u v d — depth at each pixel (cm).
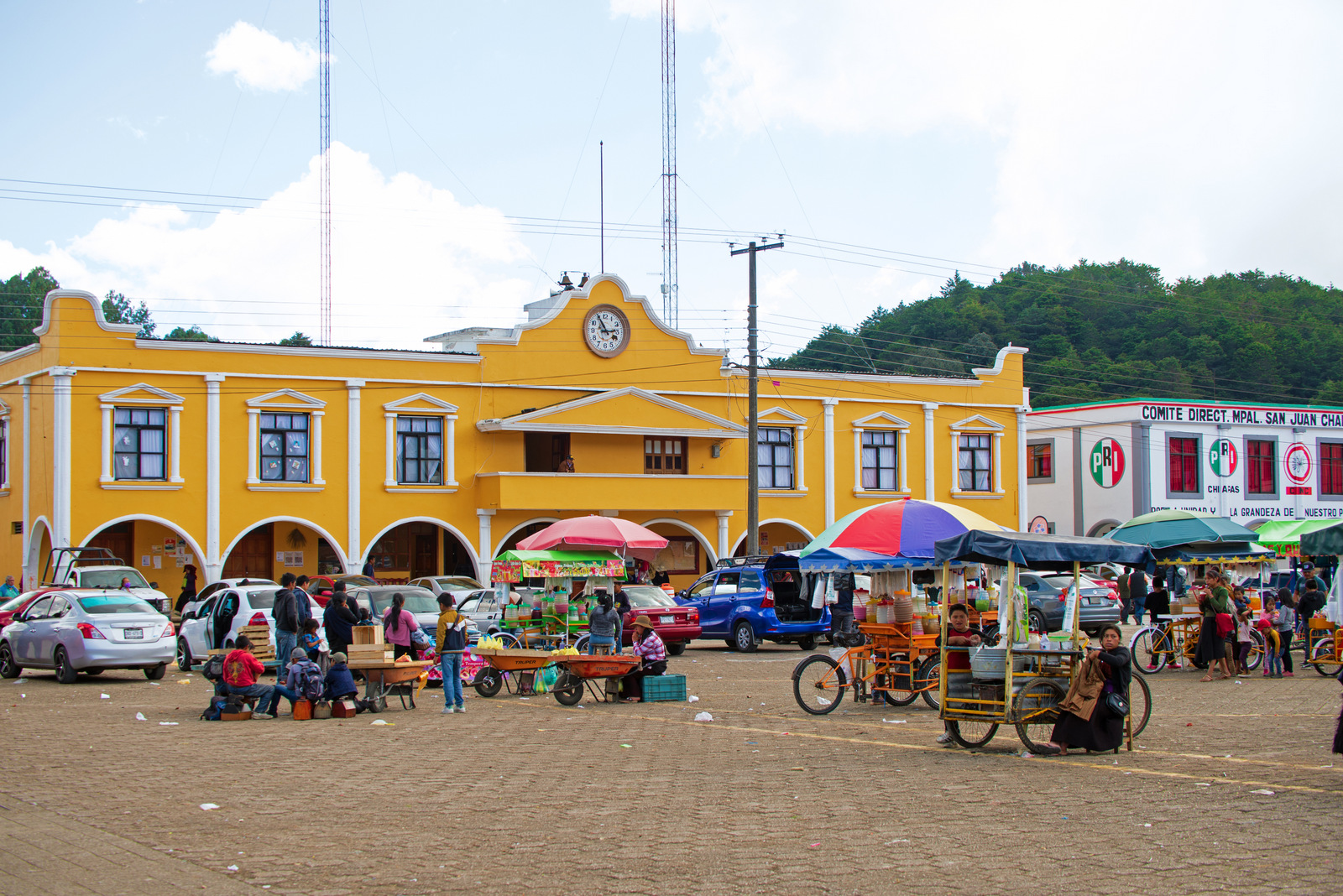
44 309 3491
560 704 1895
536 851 882
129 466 3488
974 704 1385
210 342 3584
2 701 1928
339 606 1819
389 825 970
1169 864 840
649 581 3806
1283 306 9500
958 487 4691
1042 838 920
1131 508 5409
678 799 1079
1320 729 1545
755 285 3609
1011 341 9138
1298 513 5812
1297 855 866
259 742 1452
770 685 2178
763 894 767
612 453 4084
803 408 4444
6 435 3753
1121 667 1348
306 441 3725
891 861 850
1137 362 8388
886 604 1811
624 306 4172
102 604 2272
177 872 816
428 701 1955
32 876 802
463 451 3909
